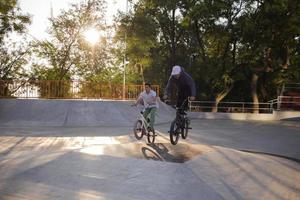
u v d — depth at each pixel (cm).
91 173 792
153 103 1225
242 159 967
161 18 3778
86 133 1573
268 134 1689
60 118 2009
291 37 3347
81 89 2608
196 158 963
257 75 3500
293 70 3456
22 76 3744
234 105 3981
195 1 3469
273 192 744
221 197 707
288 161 1027
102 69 3769
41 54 3716
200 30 3700
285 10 3209
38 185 717
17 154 980
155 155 1003
